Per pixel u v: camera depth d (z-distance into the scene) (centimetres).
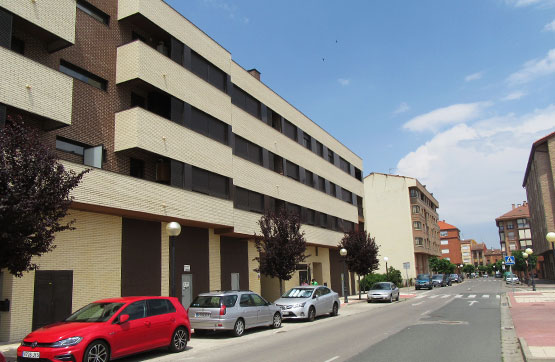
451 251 11481
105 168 1661
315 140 3631
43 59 1477
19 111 1304
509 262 3900
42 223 941
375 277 4669
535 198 6016
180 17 2062
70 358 860
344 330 1497
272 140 2894
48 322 1371
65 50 1568
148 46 1808
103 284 1584
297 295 1980
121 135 1714
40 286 1364
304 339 1309
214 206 2070
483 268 14688
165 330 1106
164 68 1891
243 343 1287
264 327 1683
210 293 1488
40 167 953
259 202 2659
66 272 1453
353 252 3256
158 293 1834
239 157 2464
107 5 1788
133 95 1862
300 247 2228
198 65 2178
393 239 6725
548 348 967
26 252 942
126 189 1595
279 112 3088
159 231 1886
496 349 1056
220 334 1497
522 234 11088
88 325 933
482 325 1538
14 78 1258
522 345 1004
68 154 1548
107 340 934
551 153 4816
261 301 1614
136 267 1738
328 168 3766
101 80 1727
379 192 6950
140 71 1745
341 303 2900
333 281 3700
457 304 2531
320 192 3509
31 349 875
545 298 2594
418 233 6744
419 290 4691
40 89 1330
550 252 5538
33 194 920
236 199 2420
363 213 4575
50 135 1466
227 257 2361
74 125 1559
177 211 1833
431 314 1980
